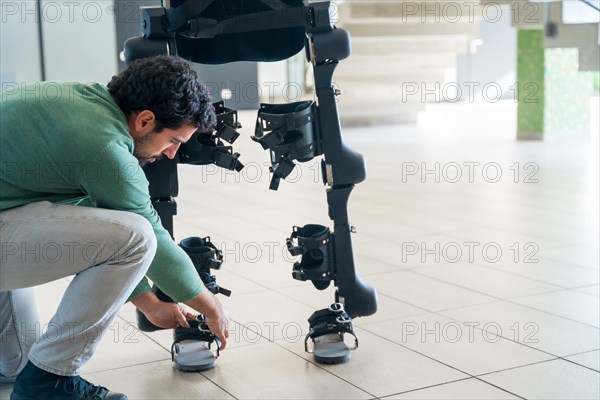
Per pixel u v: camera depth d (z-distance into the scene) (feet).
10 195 5.78
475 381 6.92
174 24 6.86
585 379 6.93
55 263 5.72
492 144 26.12
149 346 7.98
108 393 6.34
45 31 26.14
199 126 6.20
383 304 9.27
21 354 6.88
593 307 9.05
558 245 12.28
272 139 7.02
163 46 6.88
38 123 5.65
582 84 27.91
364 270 10.87
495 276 10.48
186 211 15.65
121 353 7.78
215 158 7.06
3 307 6.74
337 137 7.16
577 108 27.94
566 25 18.07
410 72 32.76
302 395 6.68
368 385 6.87
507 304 9.21
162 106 5.91
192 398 6.66
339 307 7.62
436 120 34.94
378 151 24.75
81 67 26.66
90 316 5.83
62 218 5.69
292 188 18.60
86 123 5.68
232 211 15.61
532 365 7.28
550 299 9.39
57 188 5.80
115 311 5.95
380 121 33.01
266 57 7.64
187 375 7.18
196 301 6.26
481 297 9.51
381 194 17.34
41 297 9.80
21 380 5.96
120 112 5.95
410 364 7.36
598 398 6.52
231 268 11.07
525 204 15.92
